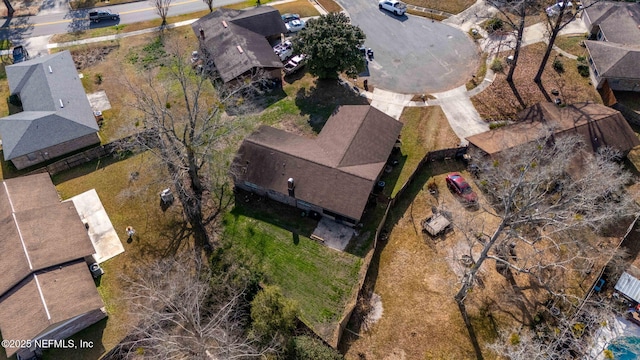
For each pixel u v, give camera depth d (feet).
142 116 163.32
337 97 171.22
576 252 121.60
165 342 90.68
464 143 151.43
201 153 140.77
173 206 136.46
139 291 115.55
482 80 175.63
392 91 172.96
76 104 160.35
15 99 172.35
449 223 126.11
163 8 222.28
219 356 97.35
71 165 147.84
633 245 123.44
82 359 104.32
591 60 173.47
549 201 126.31
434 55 189.26
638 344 98.43
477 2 217.56
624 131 141.28
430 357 103.71
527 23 203.10
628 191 134.41
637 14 188.75
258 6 220.84
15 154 142.41
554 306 110.01
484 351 104.27
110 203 137.59
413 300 113.19
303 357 97.71
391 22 209.05
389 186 138.72
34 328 99.04
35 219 120.26
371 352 104.63
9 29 213.66
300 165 130.72
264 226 130.11
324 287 115.75
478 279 117.08
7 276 108.47
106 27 213.25
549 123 141.90
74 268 112.27
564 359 98.53
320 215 131.13
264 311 100.58
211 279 111.65
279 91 175.52
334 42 158.40
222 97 167.12
